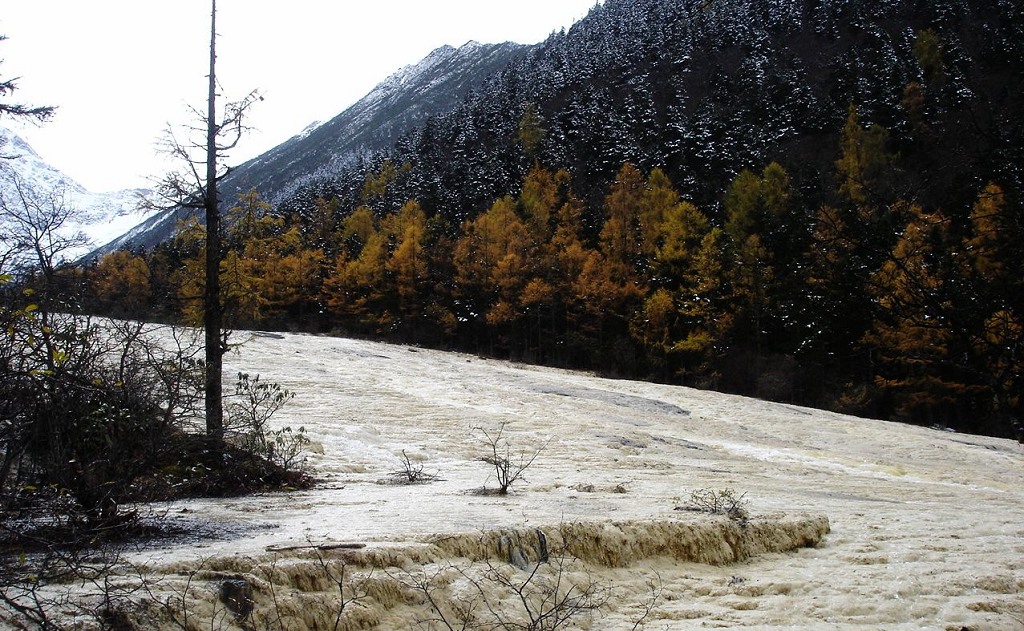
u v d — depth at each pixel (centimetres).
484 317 6134
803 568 870
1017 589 808
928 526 1139
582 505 1022
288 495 1134
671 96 10494
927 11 10112
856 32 10781
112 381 739
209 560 591
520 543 745
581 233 6719
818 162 7600
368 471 1555
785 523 973
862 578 821
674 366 5291
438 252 6588
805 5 11938
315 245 7800
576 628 641
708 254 5156
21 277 683
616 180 7675
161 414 866
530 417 2781
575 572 741
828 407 4103
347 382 3297
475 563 696
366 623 571
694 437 2777
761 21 12062
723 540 884
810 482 1909
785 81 9544
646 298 5569
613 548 795
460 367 4219
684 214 5797
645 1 15475
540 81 12144
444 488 1253
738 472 2016
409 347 5375
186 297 1427
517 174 8794
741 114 9006
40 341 643
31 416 638
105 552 625
